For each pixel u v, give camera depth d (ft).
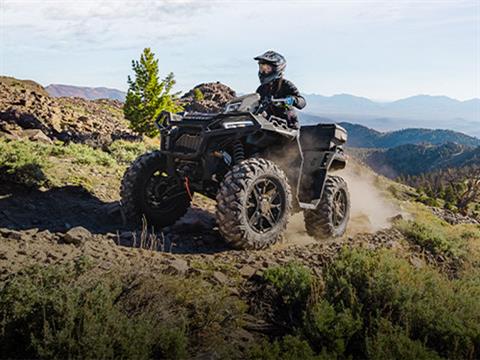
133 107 71.26
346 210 25.75
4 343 10.21
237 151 20.29
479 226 58.85
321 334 12.35
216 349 11.18
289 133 20.86
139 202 21.25
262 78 22.27
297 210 22.41
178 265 15.16
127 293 12.23
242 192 18.20
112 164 33.78
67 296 10.71
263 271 16.11
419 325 13.74
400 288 14.40
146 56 71.36
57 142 42.93
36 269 12.34
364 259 16.58
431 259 25.53
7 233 17.04
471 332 13.65
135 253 16.84
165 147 20.74
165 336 10.69
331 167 25.71
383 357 11.68
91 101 115.34
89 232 18.38
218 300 12.76
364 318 13.53
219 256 18.02
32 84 83.10
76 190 25.08
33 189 23.61
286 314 14.12
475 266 25.77
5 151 25.96
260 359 10.89
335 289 14.40
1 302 10.82
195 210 25.88
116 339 10.19
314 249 21.13
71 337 10.16
